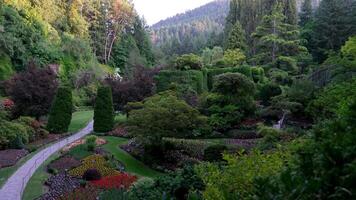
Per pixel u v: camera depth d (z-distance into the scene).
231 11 57.78
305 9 53.91
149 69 36.75
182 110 18.97
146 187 9.20
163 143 19.17
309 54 39.62
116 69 57.06
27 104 26.92
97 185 12.97
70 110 27.73
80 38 50.22
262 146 16.00
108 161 17.56
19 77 27.47
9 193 12.93
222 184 5.40
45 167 16.94
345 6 41.66
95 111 27.77
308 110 19.31
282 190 2.31
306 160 2.30
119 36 62.62
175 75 32.38
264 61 41.97
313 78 23.11
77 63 45.31
